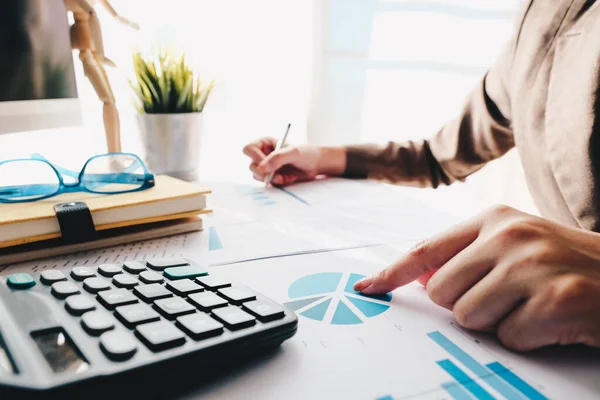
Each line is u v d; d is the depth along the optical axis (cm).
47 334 21
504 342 25
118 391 18
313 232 45
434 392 20
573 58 47
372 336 25
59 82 54
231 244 41
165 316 23
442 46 117
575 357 24
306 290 31
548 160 51
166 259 31
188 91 67
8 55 48
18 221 34
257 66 106
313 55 110
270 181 66
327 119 114
